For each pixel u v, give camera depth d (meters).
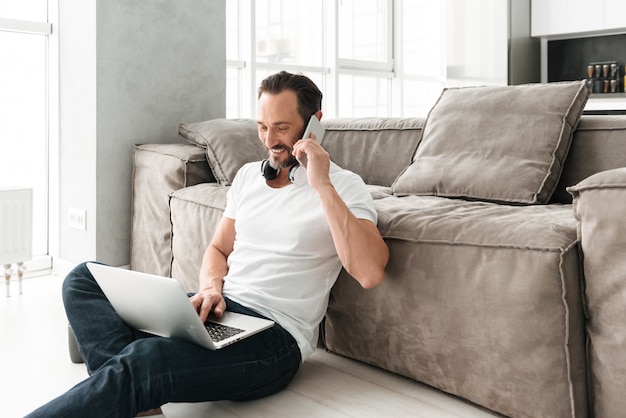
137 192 2.96
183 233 2.54
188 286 2.52
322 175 1.62
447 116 2.41
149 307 1.51
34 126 3.19
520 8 4.91
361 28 4.95
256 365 1.57
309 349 1.73
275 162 1.70
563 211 1.80
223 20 3.41
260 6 4.13
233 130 2.85
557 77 5.15
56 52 3.11
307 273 1.71
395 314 1.78
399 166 2.74
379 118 2.96
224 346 1.47
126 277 1.50
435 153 2.37
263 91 1.68
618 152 2.11
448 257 1.65
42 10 3.14
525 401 1.53
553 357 1.46
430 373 1.73
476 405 1.69
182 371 1.44
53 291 2.88
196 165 2.77
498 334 1.55
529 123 2.18
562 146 2.14
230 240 1.91
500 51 4.86
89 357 1.60
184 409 1.67
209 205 2.41
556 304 1.45
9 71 3.08
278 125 1.66
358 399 1.73
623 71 4.84
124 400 1.35
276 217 1.73
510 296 1.52
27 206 2.81
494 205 2.02
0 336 2.26
